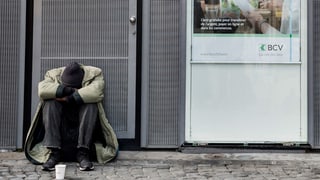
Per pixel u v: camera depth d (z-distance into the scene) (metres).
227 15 5.89
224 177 5.08
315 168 5.39
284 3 5.87
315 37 5.89
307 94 5.89
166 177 5.07
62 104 5.43
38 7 6.02
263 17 5.88
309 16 5.86
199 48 5.90
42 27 6.02
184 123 5.92
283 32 5.88
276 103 5.90
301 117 5.90
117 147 5.57
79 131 5.38
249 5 5.87
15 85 5.99
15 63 5.99
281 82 5.90
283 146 5.91
